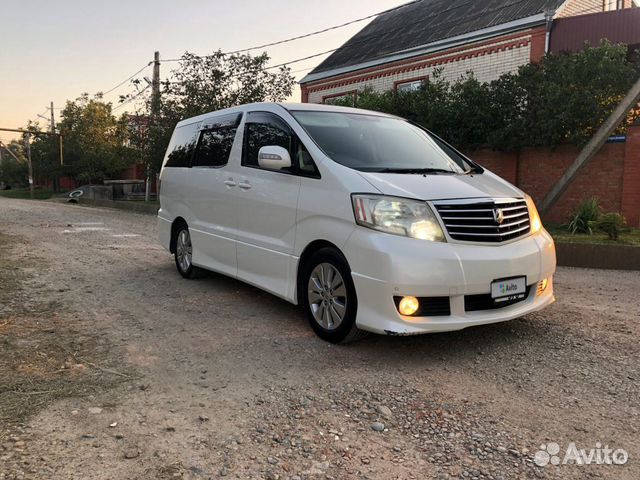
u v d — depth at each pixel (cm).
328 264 438
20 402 336
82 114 4209
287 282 483
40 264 805
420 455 280
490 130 1168
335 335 434
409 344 440
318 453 282
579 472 264
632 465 269
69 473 261
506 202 430
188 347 438
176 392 354
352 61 2019
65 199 3678
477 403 337
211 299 591
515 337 457
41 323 500
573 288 642
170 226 716
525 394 349
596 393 350
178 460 274
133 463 271
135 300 589
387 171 444
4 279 687
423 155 513
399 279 379
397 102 1314
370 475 262
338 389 357
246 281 546
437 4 2059
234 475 262
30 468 264
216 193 595
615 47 1023
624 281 682
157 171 2162
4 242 1056
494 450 284
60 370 388
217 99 1989
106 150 3981
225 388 360
